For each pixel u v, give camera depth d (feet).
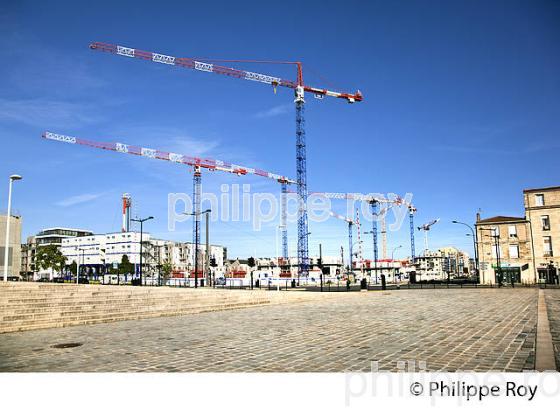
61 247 467.52
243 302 80.69
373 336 37.55
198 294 73.36
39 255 343.87
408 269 433.48
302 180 325.62
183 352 31.19
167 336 39.83
